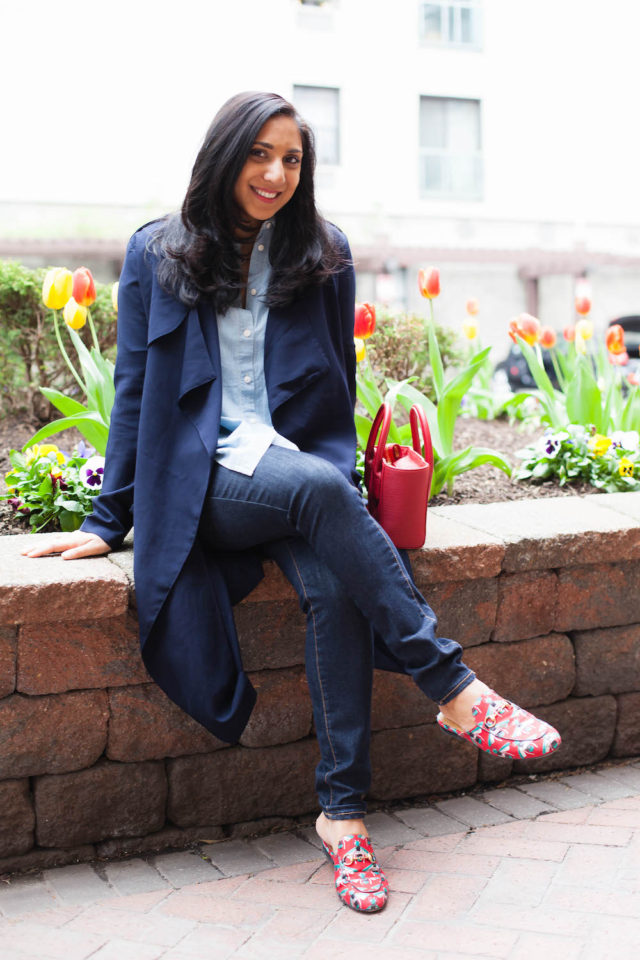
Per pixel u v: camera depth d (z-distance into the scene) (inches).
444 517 111.0
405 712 103.0
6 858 89.4
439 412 133.8
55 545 91.7
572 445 142.5
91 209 708.7
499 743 82.0
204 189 86.1
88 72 697.6
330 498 81.6
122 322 91.3
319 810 101.7
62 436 169.9
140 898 84.5
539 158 808.9
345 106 751.1
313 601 84.2
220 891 85.7
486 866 88.0
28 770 88.7
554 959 73.1
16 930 79.1
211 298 88.6
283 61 726.5
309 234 91.2
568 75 800.3
